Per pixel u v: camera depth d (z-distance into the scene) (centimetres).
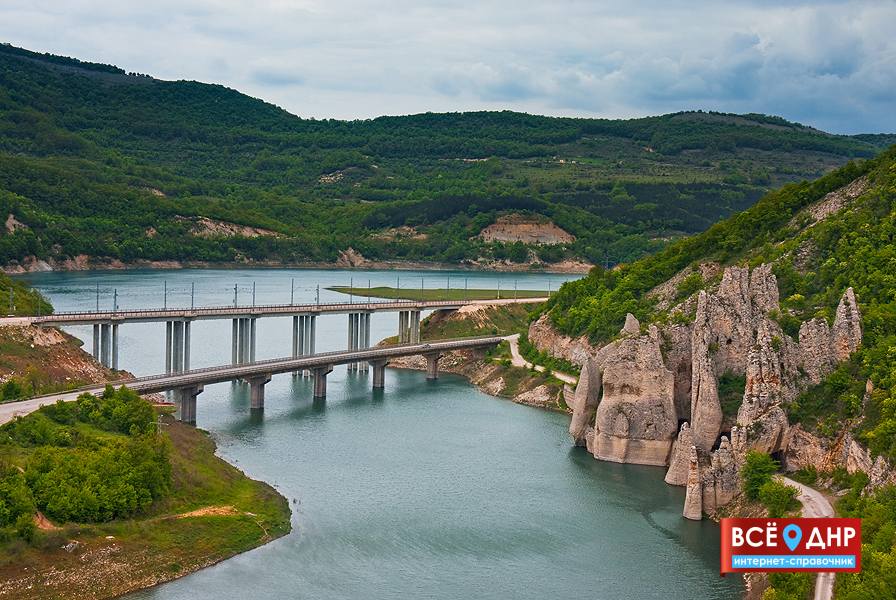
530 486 17188
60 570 12794
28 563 12712
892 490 12650
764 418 15588
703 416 16938
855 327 16188
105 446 15450
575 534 14912
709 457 16900
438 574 13512
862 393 15425
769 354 16100
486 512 15838
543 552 14250
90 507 13825
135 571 13175
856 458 14275
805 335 16425
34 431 15612
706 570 13588
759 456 15075
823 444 15225
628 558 14012
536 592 12950
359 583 13225
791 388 15962
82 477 14212
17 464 14350
